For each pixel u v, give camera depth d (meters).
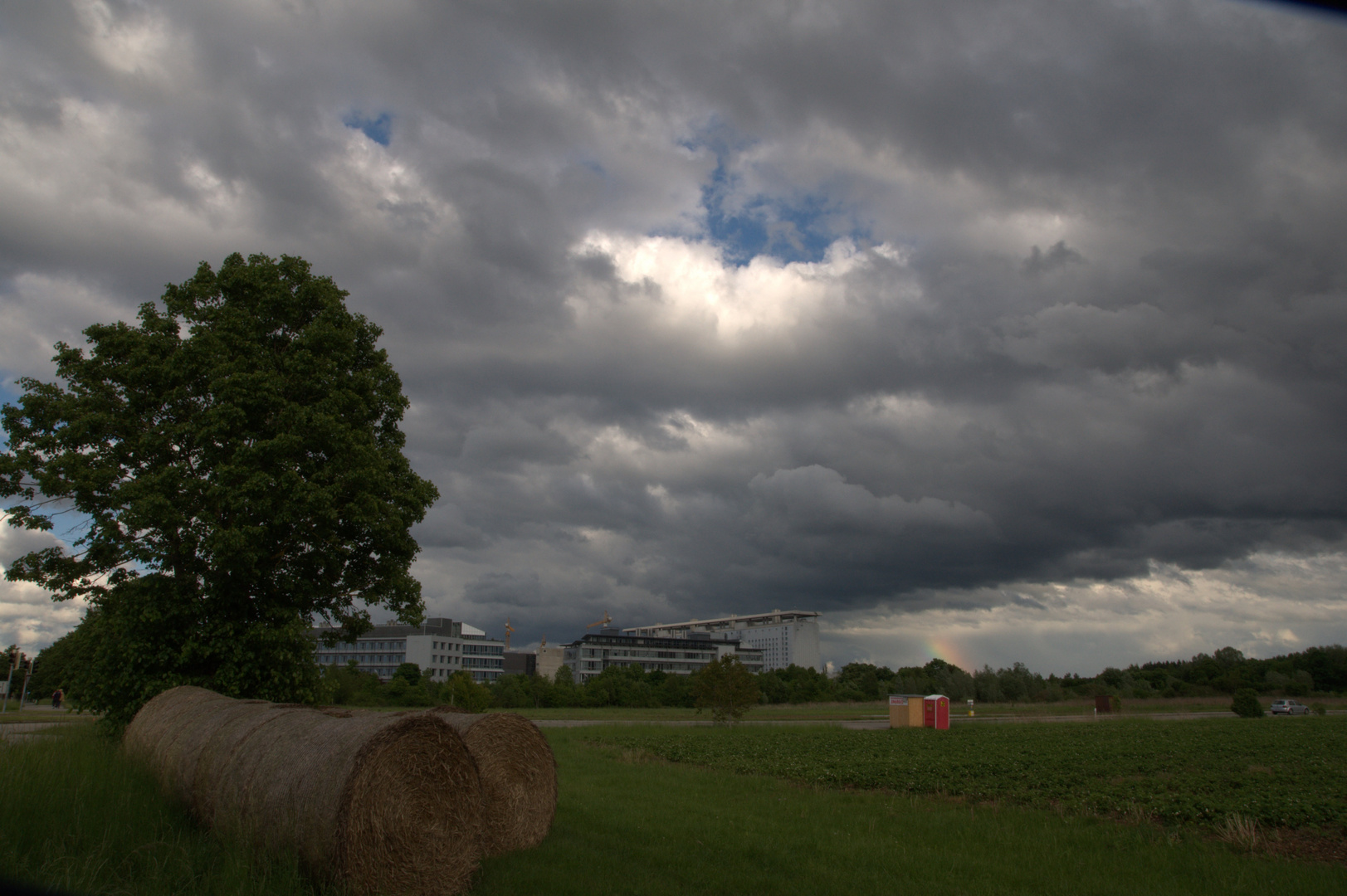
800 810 15.24
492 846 11.35
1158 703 88.38
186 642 19.30
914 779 20.98
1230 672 111.81
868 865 10.70
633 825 13.05
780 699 96.50
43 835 8.08
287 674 20.58
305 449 20.23
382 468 21.42
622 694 89.62
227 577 19.88
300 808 8.64
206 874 7.99
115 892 7.11
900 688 101.31
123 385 20.31
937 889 9.48
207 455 19.58
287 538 20.45
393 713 9.40
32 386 19.78
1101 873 10.73
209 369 19.89
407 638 134.50
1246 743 33.00
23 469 18.98
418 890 8.55
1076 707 83.12
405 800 8.56
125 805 9.74
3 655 62.41
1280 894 9.77
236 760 9.94
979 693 96.94
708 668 48.25
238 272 21.81
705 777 20.58
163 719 13.41
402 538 22.80
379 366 23.91
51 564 19.59
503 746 11.78
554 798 12.23
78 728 19.80
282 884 8.06
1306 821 14.79
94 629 20.84
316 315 22.45
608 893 8.80
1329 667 111.75
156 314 21.61
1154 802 16.42
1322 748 30.09
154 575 19.64
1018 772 22.50
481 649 142.12
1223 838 13.45
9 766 9.65
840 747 31.70
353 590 22.41
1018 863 11.21
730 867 10.16
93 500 19.50
